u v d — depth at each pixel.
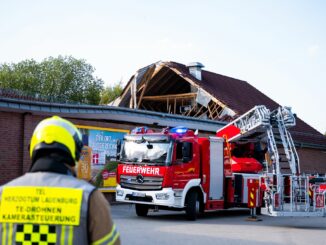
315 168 33.75
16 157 16.89
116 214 16.62
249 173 17.67
